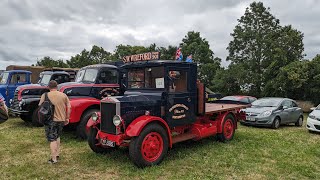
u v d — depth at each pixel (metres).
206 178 5.47
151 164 6.06
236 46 30.19
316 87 22.34
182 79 7.17
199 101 7.55
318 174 5.82
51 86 6.40
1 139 8.57
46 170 5.88
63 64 41.62
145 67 7.14
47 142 8.18
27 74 13.98
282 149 7.78
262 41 28.41
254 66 28.91
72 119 8.22
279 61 25.69
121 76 9.97
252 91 28.81
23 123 11.54
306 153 7.45
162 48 35.38
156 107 6.59
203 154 7.12
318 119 10.44
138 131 5.81
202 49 32.66
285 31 27.84
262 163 6.48
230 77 28.83
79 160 6.55
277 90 24.31
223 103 10.49
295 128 12.35
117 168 6.02
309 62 22.80
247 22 29.86
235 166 6.22
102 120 6.43
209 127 7.91
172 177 5.52
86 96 9.27
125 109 6.13
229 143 8.37
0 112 5.66
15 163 6.31
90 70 9.84
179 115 7.04
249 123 12.05
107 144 6.28
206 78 32.25
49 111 6.20
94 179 5.44
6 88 13.17
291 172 5.92
